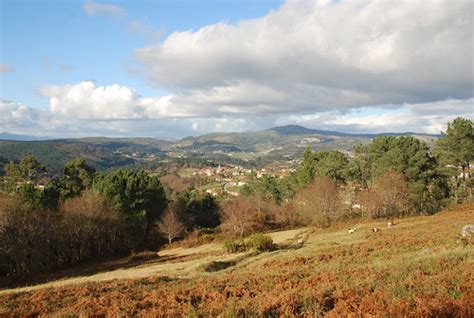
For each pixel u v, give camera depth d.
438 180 56.69
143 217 56.09
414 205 56.28
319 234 43.75
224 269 26.28
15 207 40.53
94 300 13.33
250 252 33.31
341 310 8.16
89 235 49.22
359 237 32.50
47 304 13.90
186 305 10.66
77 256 47.91
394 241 24.55
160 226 58.28
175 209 69.75
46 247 42.47
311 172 75.81
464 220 31.75
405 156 56.59
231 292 12.49
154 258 42.47
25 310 12.93
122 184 56.78
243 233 56.69
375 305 7.90
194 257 36.84
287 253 28.81
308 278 12.98
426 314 7.13
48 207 48.25
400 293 9.04
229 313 8.72
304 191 64.81
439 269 11.85
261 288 12.67
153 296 13.25
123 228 54.12
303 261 21.62
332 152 73.12
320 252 24.89
